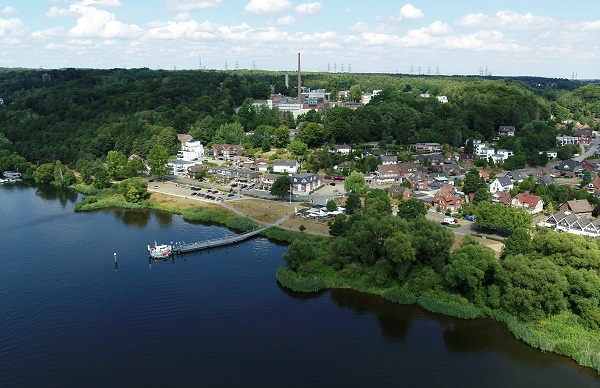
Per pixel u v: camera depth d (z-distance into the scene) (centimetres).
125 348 7769
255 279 10444
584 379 6950
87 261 11519
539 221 13475
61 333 8225
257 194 17175
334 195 16925
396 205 15325
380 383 6875
